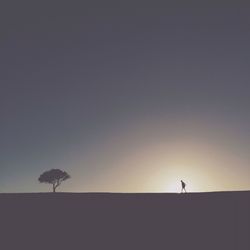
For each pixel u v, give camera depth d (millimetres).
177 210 41438
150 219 40156
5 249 34719
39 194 45812
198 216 40000
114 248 35000
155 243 35844
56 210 41781
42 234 37438
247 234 36156
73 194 45781
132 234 37625
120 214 41281
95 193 46312
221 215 39656
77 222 39625
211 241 35562
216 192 44969
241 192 44219
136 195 45656
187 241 35906
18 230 38156
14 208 42156
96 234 37531
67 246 35312
